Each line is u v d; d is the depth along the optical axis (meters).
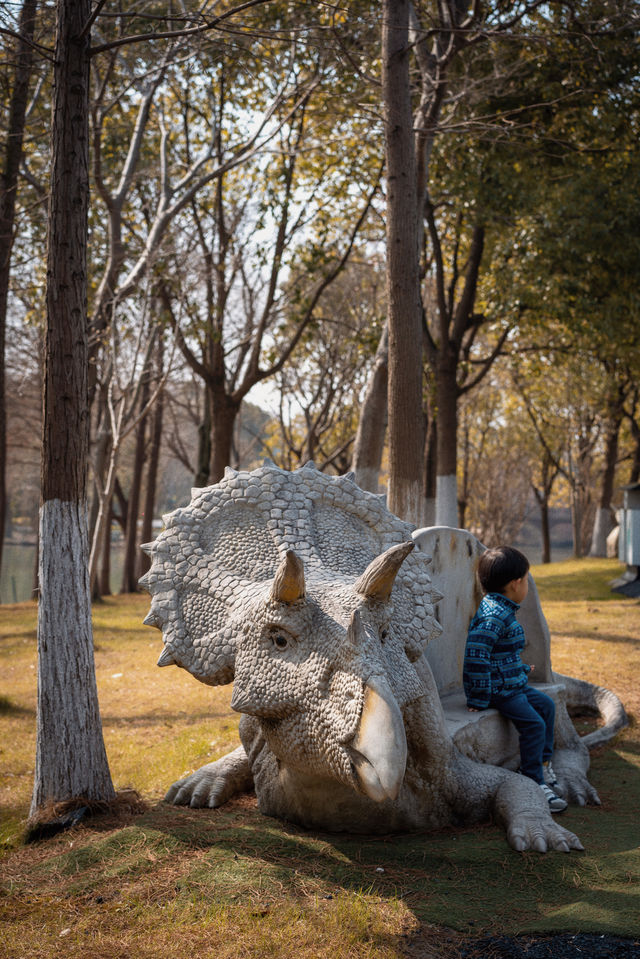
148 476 28.78
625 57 14.15
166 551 4.09
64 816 4.69
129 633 14.48
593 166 16.20
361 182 16.95
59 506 5.10
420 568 4.14
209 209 18.02
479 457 38.59
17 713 8.50
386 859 3.83
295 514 4.13
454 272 19.72
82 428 5.20
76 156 5.17
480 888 3.52
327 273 17.62
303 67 13.85
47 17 8.51
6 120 10.88
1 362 10.09
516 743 5.05
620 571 21.86
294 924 3.21
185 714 7.95
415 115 10.38
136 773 5.97
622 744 6.02
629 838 4.08
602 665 9.00
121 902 3.54
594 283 17.17
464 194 15.90
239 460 32.34
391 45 8.20
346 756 3.14
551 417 35.78
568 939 3.07
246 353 21.16
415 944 3.07
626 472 43.56
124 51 12.29
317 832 4.17
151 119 17.22
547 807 4.21
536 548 74.50
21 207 14.30
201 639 3.84
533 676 5.69
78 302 5.18
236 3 11.92
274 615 3.47
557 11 11.45
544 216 15.69
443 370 18.69
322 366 28.53
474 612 5.79
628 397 31.06
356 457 11.34
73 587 5.06
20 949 3.17
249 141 13.94
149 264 13.62
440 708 4.32
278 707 3.44
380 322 17.88
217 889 3.56
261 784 4.41
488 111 14.59
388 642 3.58
